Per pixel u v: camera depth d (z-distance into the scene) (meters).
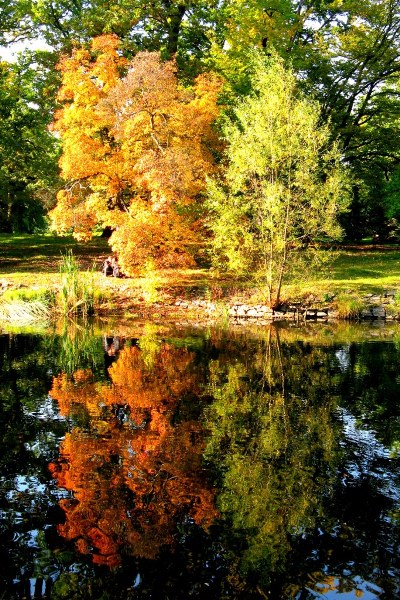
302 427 7.23
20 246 27.84
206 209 19.11
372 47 25.62
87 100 18.47
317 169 16.22
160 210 16.97
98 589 4.03
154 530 4.79
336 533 4.72
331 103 27.12
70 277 17.53
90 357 11.41
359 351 11.96
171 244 17.88
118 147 19.42
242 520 4.91
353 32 25.34
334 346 12.54
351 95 27.56
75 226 18.69
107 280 19.97
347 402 8.28
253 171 15.96
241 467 5.99
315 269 18.19
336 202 16.27
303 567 4.28
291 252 17.03
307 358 11.23
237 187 16.08
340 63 26.12
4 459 6.18
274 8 23.62
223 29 25.95
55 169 26.89
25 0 24.52
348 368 10.38
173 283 19.66
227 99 23.02
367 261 23.53
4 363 10.88
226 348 12.29
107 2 24.39
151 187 17.02
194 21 26.12
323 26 27.41
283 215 16.16
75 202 19.22
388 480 5.70
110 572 4.21
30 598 3.94
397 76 27.36
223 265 18.52
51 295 17.72
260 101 15.91
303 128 15.55
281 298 17.58
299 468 5.99
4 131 24.41
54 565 4.33
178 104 18.12
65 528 4.81
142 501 5.27
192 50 26.84
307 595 3.93
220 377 9.76
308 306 17.36
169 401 8.36
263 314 17.09
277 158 15.61
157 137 18.19
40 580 4.14
